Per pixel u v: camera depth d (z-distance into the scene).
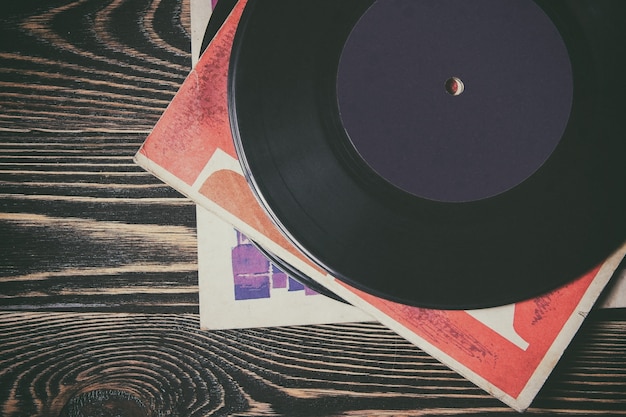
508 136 0.73
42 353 0.81
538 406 0.80
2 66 0.80
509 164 0.73
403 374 0.81
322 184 0.71
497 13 0.72
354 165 0.72
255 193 0.69
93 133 0.80
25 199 0.80
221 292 0.80
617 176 0.72
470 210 0.72
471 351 0.77
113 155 0.80
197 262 0.81
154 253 0.80
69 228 0.80
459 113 0.73
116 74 0.80
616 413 0.81
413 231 0.71
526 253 0.72
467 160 0.73
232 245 0.80
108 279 0.80
